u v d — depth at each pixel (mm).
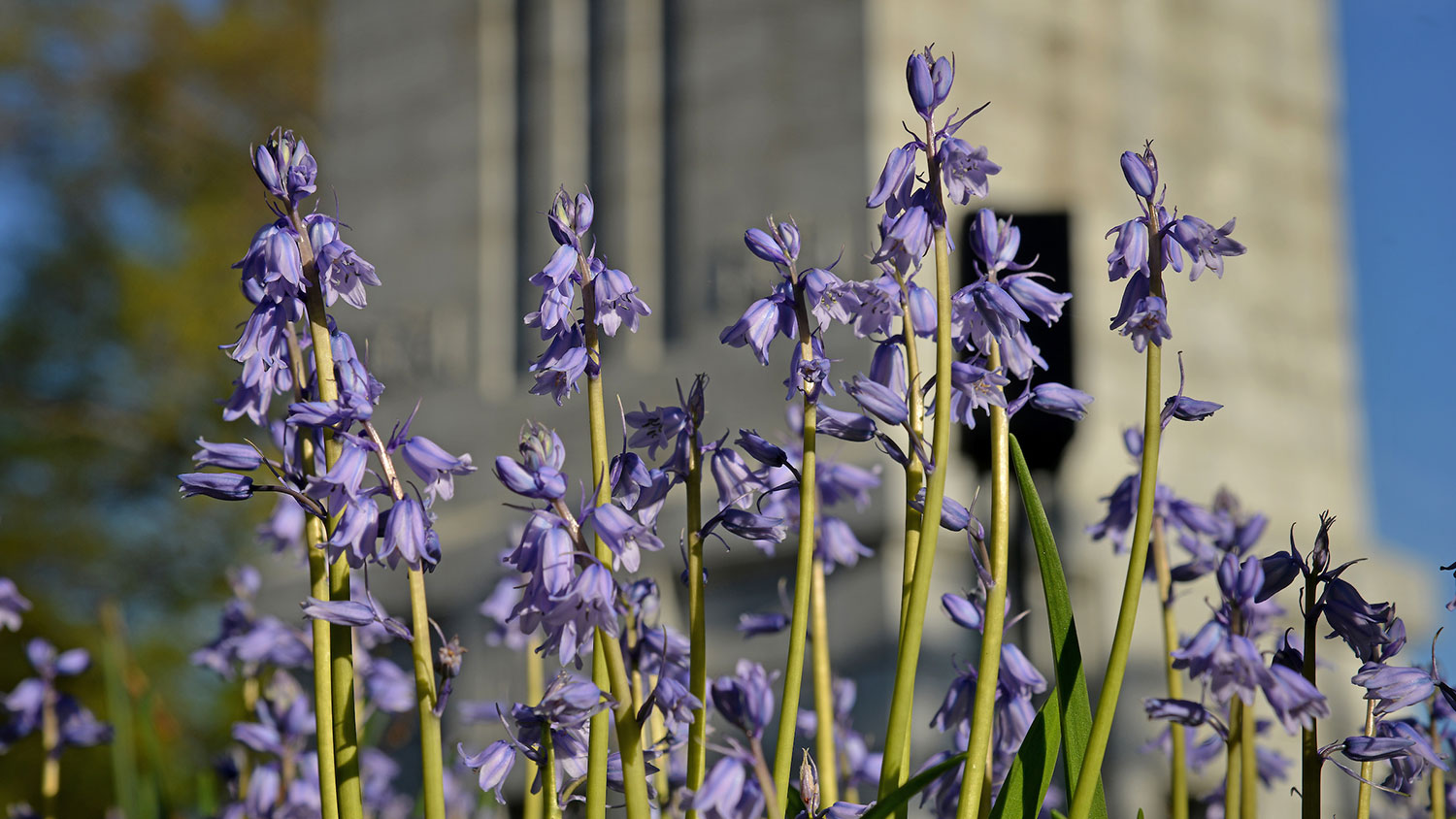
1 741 4293
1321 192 15594
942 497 1926
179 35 27578
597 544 1868
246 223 27062
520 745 1975
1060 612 2074
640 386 12828
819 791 2434
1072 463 11086
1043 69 13867
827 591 10188
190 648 22625
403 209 16047
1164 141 14562
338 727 1949
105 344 26594
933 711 9750
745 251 13023
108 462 25672
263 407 2127
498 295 15062
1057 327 4316
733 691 1818
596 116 14750
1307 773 1985
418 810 5672
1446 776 2908
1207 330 13781
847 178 12727
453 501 13828
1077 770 2016
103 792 17016
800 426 3016
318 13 28484
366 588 1894
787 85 13305
